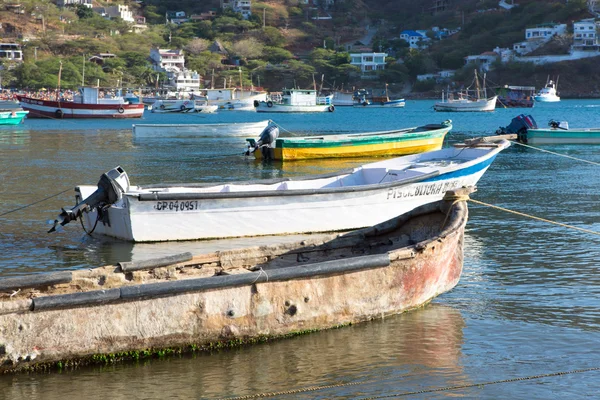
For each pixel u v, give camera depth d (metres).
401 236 12.52
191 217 16.31
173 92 165.00
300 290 9.77
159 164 33.56
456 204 12.20
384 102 147.12
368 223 17.81
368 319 10.49
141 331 8.88
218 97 130.12
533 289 12.34
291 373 8.87
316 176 19.27
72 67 180.12
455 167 18.98
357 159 35.34
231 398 8.20
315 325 9.98
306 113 111.00
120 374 8.70
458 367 9.06
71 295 8.42
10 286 8.71
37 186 25.34
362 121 81.69
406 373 8.88
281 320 9.70
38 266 14.19
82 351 8.62
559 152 38.12
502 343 9.84
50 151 40.59
